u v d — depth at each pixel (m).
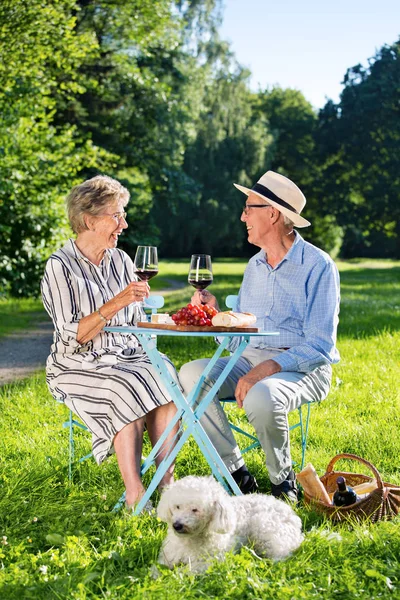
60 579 3.18
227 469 4.30
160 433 4.41
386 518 3.87
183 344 10.77
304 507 4.12
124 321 4.78
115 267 4.85
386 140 53.38
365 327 12.80
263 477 4.90
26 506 4.12
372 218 56.19
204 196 50.78
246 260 58.84
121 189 4.70
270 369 4.41
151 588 3.03
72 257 4.63
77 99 27.69
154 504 4.30
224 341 4.14
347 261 62.56
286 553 3.42
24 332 13.95
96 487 4.57
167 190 36.59
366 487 4.14
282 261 4.80
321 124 57.94
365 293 22.83
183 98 31.84
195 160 49.28
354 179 56.34
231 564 3.18
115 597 3.00
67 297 4.51
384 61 54.41
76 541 3.55
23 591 3.09
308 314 4.73
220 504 3.26
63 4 19.88
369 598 2.98
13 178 18.80
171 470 4.44
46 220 19.73
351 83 56.16
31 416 6.56
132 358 4.57
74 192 4.63
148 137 31.05
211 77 41.00
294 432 6.00
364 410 6.74
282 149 63.38
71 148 21.06
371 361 9.34
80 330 4.42
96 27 25.34
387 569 3.22
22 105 19.58
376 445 5.57
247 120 50.25
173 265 49.22
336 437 5.83
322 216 58.84
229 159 50.75
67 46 19.80
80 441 5.62
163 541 3.52
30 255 19.70
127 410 4.22
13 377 9.02
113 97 28.73
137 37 25.25
